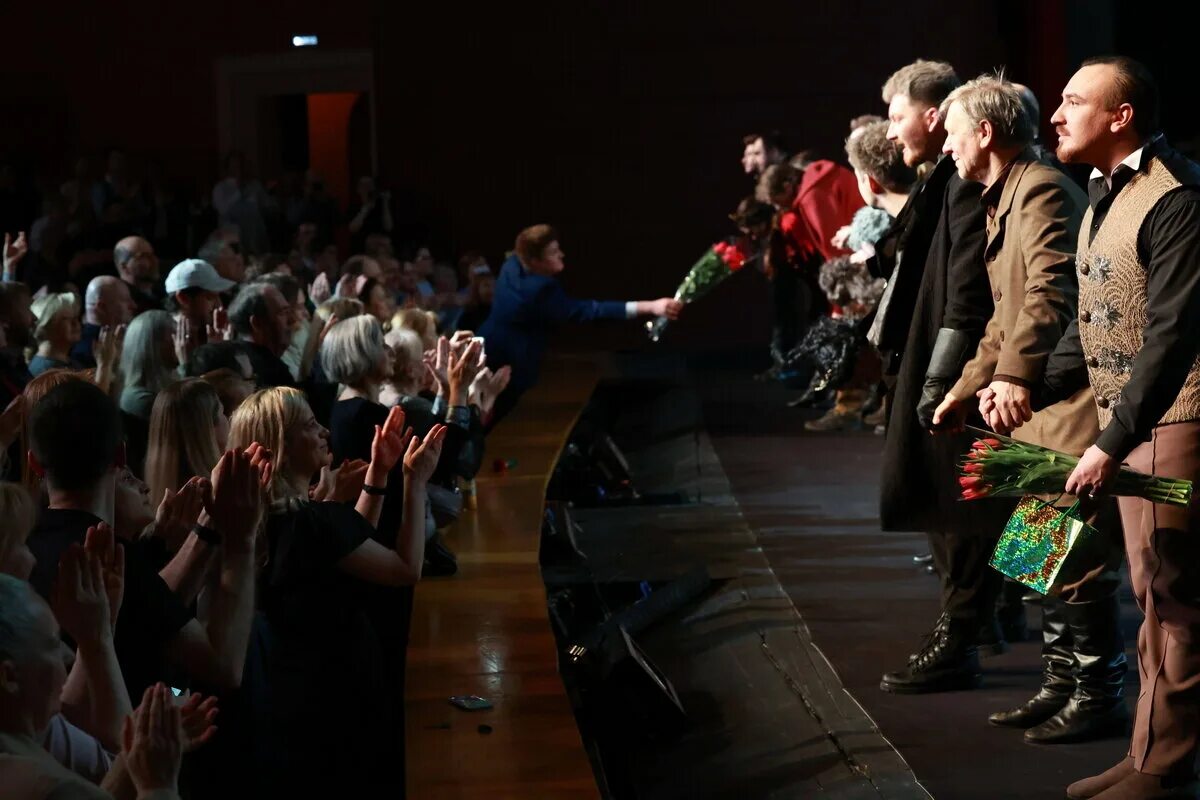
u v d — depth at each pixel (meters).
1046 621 3.66
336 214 13.09
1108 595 3.48
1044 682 3.84
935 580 5.20
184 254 12.50
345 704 3.18
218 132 14.47
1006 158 3.53
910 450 3.81
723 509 6.56
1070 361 3.30
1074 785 3.17
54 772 1.70
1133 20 11.73
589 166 13.81
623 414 9.66
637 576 5.41
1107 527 3.41
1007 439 3.13
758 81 13.53
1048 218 3.42
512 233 13.96
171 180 14.53
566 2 13.69
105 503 2.57
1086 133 2.97
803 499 6.71
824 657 4.34
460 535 5.07
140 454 4.50
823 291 8.71
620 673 3.85
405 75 13.96
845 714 3.83
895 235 4.00
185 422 3.18
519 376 7.35
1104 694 3.53
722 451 8.08
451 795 2.82
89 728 2.16
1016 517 3.19
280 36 14.31
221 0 14.34
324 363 4.26
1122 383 3.03
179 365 5.12
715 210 13.70
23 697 1.79
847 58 13.39
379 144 14.06
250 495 2.69
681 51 13.59
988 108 3.49
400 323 5.64
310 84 14.38
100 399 2.55
